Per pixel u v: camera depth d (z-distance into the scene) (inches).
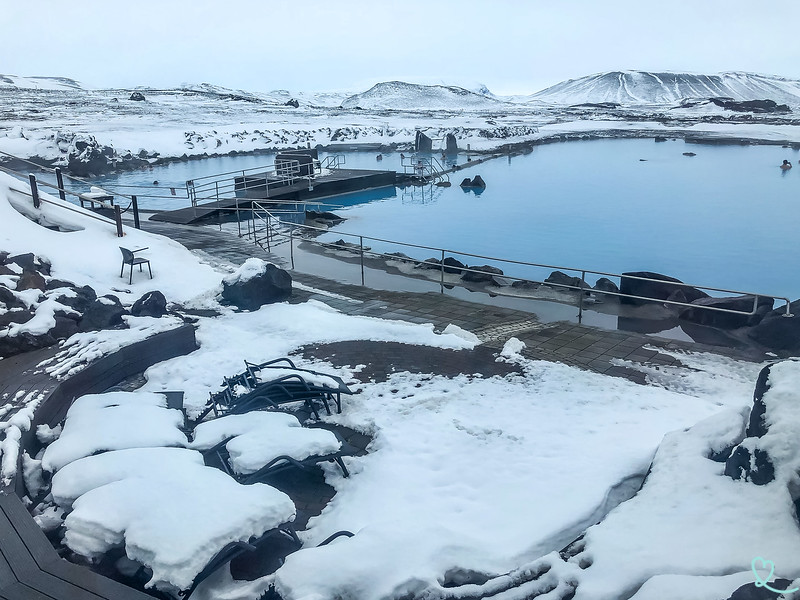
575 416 269.6
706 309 415.2
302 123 2822.3
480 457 237.1
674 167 1461.6
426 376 320.5
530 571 155.0
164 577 149.9
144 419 232.8
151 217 828.6
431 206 1048.8
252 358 346.3
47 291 383.2
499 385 307.1
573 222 902.4
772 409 173.6
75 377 281.3
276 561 177.0
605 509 198.7
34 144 1504.7
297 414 280.1
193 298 458.3
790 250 728.3
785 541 144.9
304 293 491.2
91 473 190.9
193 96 5098.4
